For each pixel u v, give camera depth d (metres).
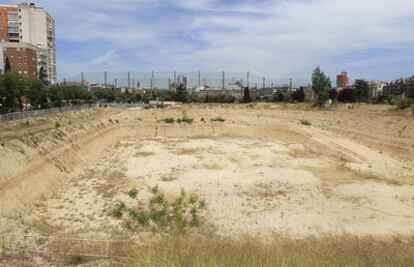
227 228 33.22
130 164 63.19
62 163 54.91
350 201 42.28
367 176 53.69
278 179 49.59
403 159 65.19
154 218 19.17
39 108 84.06
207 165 62.50
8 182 39.81
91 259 14.09
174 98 167.00
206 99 161.75
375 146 75.38
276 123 104.44
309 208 39.78
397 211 38.69
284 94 151.50
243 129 104.56
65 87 110.38
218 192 44.44
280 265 11.80
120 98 166.25
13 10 150.50
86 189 48.47
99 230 31.19
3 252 14.87
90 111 101.19
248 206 40.09
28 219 34.75
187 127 104.69
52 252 14.87
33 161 47.97
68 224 35.56
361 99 137.00
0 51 126.06
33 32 158.50
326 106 114.56
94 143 74.31
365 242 27.97
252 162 65.38
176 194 43.84
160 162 64.62
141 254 12.20
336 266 13.23
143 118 111.25
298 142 86.31
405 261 16.81
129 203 41.12
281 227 34.06
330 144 76.56
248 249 13.94
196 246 13.12
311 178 50.69
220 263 11.23
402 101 86.56
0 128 52.69
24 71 132.12
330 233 32.31
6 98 67.12
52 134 60.22
